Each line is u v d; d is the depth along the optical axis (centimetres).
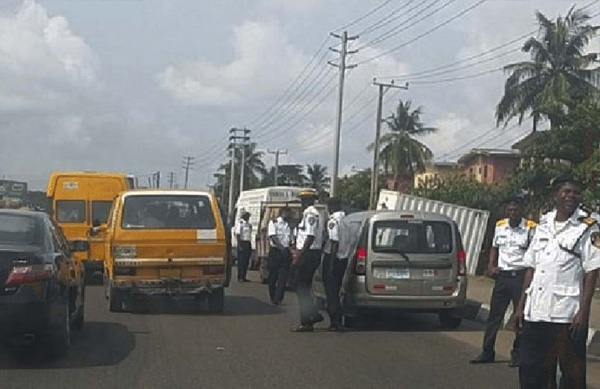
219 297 1670
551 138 2583
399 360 1188
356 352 1247
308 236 1416
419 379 1058
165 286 1612
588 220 797
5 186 5700
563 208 804
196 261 1614
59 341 1103
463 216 2736
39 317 1034
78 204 2392
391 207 2788
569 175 819
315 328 1488
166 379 1022
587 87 4722
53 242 1138
